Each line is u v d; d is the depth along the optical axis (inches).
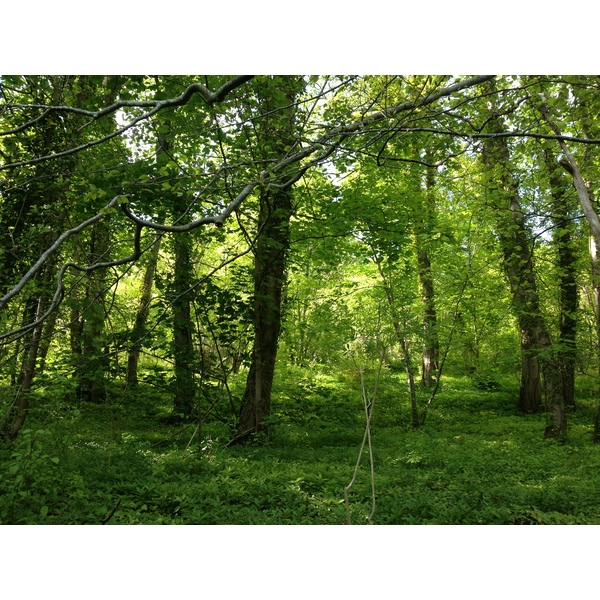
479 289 555.5
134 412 518.3
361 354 452.4
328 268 580.1
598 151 345.7
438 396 698.8
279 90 310.8
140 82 271.3
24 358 333.1
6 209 324.8
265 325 469.4
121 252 447.8
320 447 420.8
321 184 430.3
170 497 234.4
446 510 226.5
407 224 472.7
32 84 296.2
